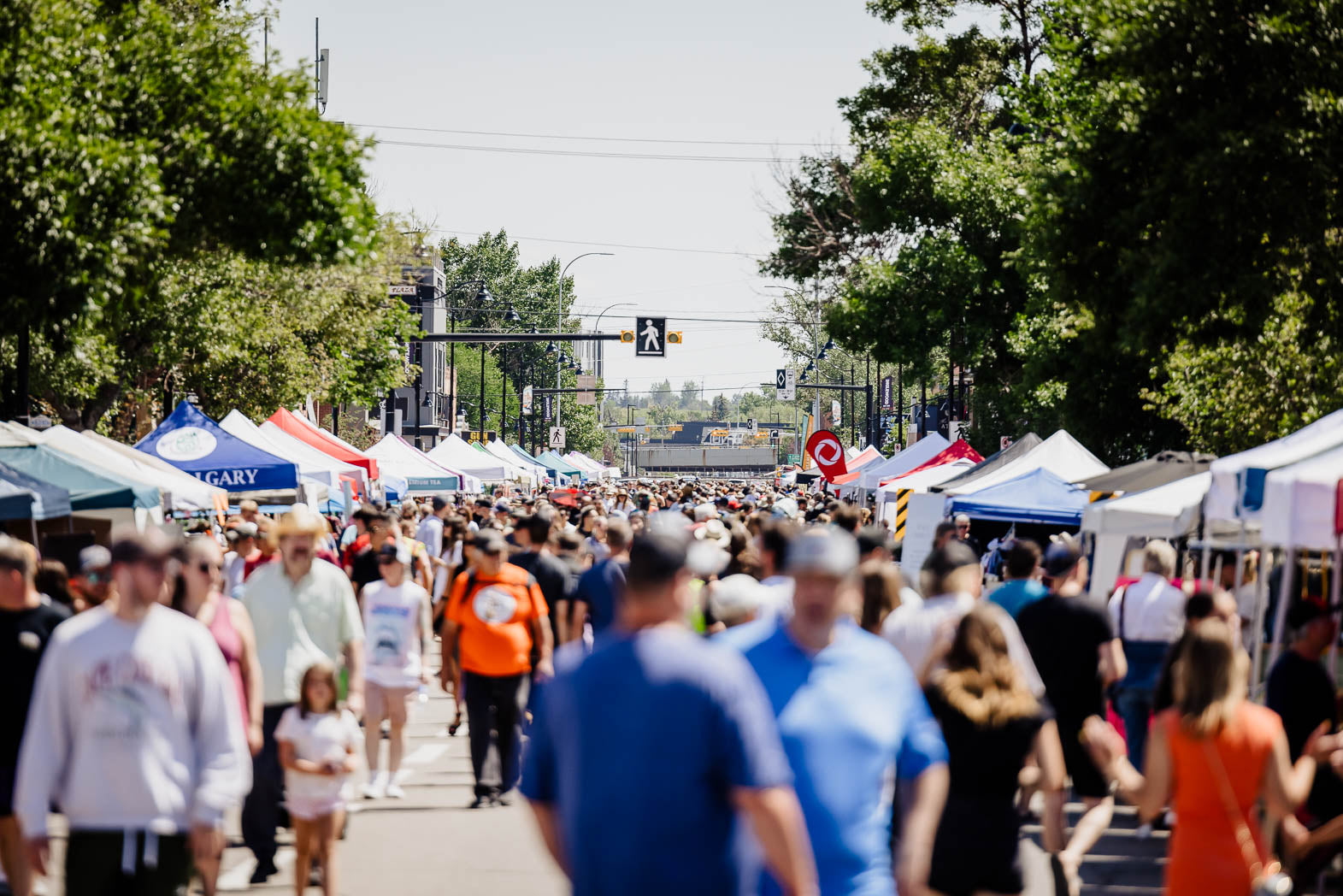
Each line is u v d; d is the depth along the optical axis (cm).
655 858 926
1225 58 4106
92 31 4278
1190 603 2128
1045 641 2166
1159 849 2448
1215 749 1433
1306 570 2880
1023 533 5397
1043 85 6397
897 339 8544
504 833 2483
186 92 4475
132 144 4122
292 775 1938
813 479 13762
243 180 4500
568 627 2934
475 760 2709
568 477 16612
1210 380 5597
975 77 9962
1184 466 3644
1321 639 1919
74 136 3953
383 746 3491
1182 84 4150
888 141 9000
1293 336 5131
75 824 1346
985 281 8325
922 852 1183
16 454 3600
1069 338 6700
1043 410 8056
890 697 1209
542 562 2956
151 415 8756
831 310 9012
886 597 1828
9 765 1817
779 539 2062
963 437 9731
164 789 1352
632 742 936
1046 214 4731
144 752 1345
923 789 1206
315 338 9000
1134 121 4309
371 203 4769
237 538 3244
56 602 2405
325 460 5959
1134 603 2691
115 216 3994
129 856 1335
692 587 2758
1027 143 8419
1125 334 4500
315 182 4547
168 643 1377
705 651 962
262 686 2205
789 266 10231
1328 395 5100
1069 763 2139
